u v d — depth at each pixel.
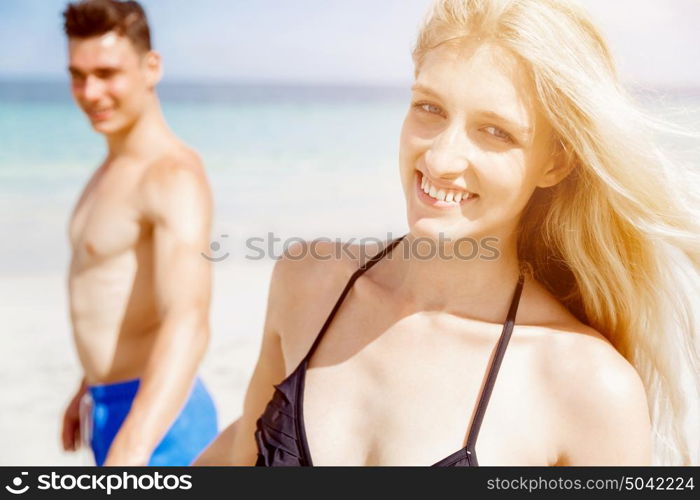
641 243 1.63
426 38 1.50
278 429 1.66
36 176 16.56
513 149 1.46
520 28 1.40
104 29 3.20
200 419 3.06
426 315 1.67
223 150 19.78
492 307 1.64
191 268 2.94
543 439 1.52
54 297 9.59
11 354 7.62
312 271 1.86
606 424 1.49
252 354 7.34
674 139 1.59
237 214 14.81
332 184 16.91
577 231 1.64
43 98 23.97
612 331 1.72
